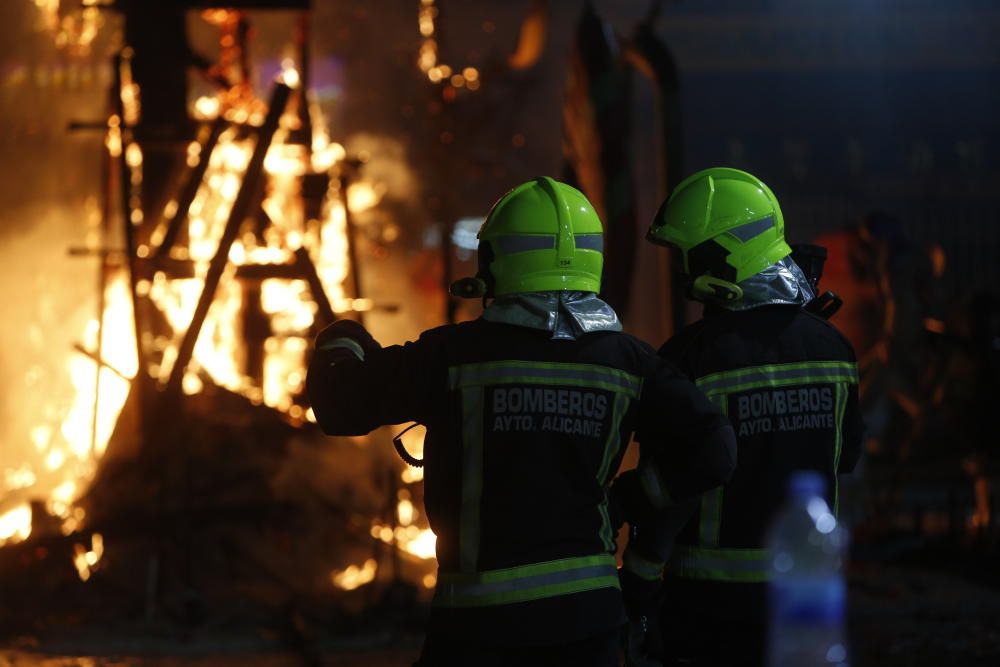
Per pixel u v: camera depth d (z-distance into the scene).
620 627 9.78
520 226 10.02
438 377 9.80
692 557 10.88
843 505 30.20
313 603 23.55
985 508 29.84
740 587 10.67
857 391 11.41
